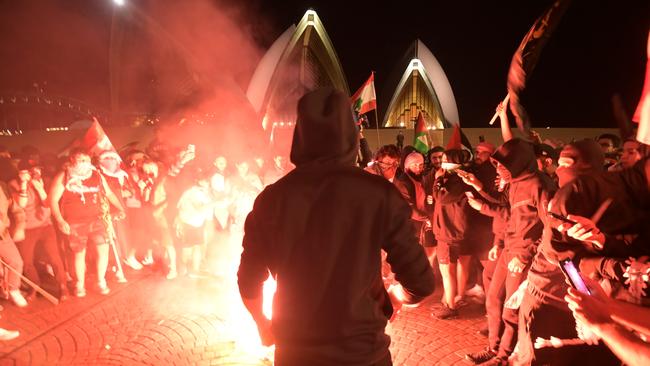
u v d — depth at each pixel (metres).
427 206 5.74
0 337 4.63
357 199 1.72
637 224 2.07
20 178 5.68
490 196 4.38
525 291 3.17
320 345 1.73
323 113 1.78
